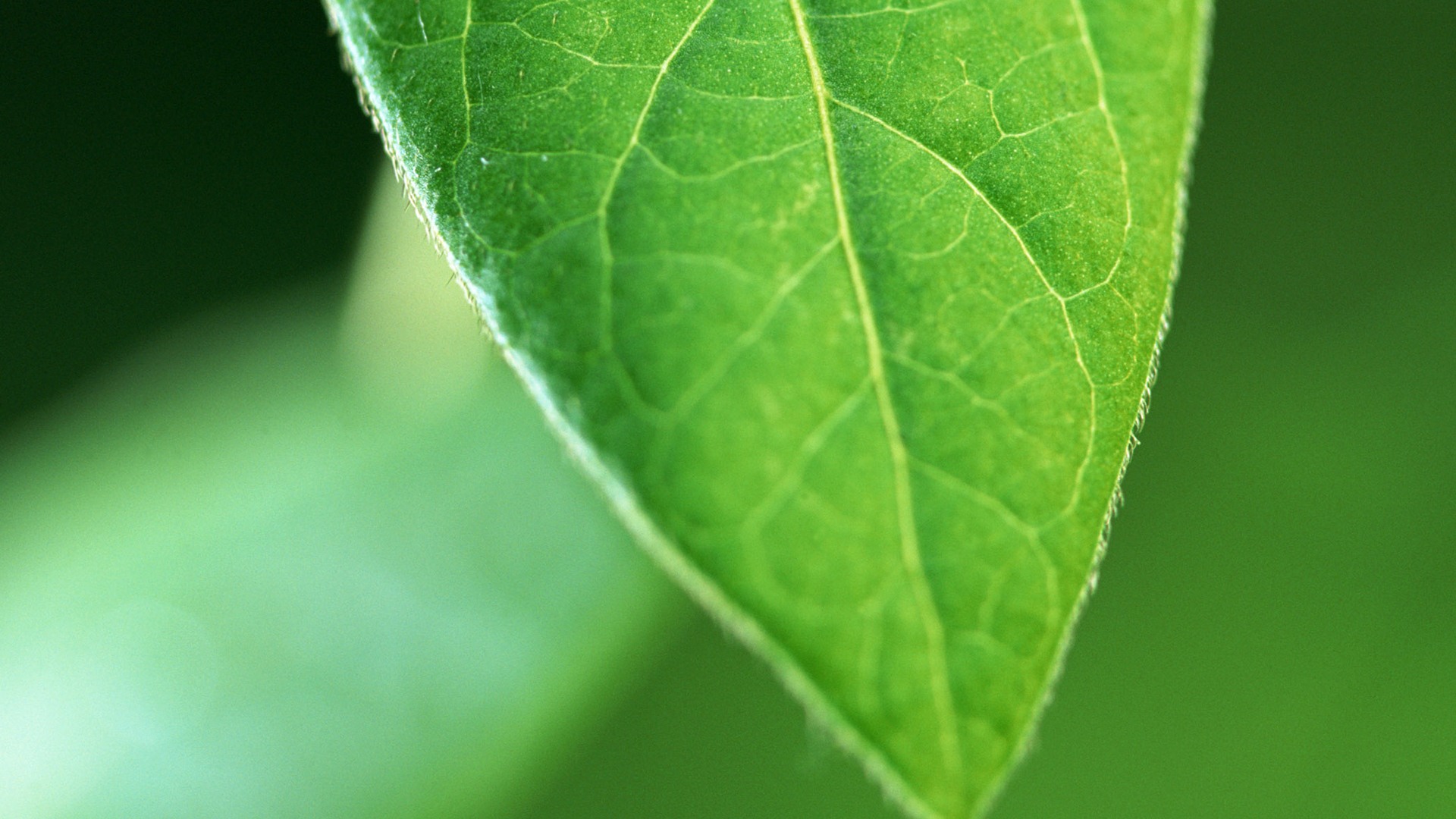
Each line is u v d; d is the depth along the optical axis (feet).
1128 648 0.93
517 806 0.75
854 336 0.49
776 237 0.49
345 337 0.76
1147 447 0.95
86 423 0.90
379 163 0.69
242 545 0.78
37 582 0.81
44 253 1.24
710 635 1.01
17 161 1.26
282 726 0.75
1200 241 0.99
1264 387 0.94
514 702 0.74
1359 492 0.90
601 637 0.75
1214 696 0.92
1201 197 1.00
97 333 1.23
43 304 1.23
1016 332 0.50
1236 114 1.02
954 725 0.48
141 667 0.77
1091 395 0.50
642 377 0.48
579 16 0.50
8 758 0.75
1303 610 0.90
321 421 0.84
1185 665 0.92
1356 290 0.97
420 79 0.50
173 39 1.26
